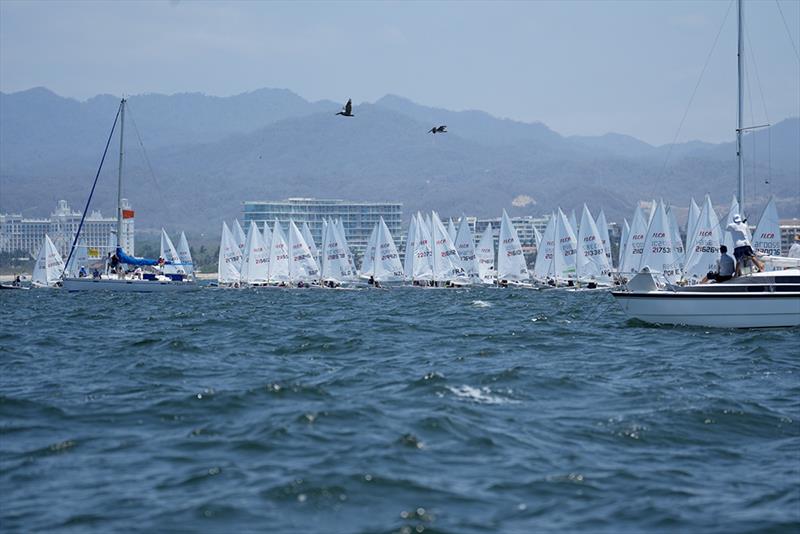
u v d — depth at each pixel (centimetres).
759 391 4797
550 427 3903
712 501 2973
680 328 7906
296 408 4250
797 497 3016
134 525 2748
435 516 2811
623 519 2808
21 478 3206
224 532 2697
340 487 3044
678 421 4009
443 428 3794
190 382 5150
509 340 7394
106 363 6050
